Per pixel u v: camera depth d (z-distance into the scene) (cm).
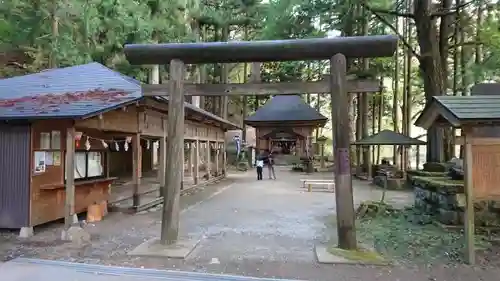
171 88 588
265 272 467
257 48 566
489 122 473
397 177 1538
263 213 895
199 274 452
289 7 1513
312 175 2098
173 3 1675
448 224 705
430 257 525
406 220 774
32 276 442
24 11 1257
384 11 1391
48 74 1003
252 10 2305
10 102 745
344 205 550
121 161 1934
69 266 479
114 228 725
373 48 542
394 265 491
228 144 3012
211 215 866
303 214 882
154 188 1356
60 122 706
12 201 670
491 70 1398
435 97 544
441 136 1310
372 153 2453
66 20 1366
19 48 1370
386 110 3044
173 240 585
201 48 576
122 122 867
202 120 1447
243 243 608
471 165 500
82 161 839
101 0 1403
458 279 443
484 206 689
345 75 550
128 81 946
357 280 440
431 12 1301
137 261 507
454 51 1728
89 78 961
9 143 679
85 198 832
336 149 552
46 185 712
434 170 1217
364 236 643
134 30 1505
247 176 2030
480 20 1509
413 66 2498
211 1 2331
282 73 2591
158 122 1073
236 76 3316
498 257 523
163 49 584
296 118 2758
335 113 550
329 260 504
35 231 693
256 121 2798
